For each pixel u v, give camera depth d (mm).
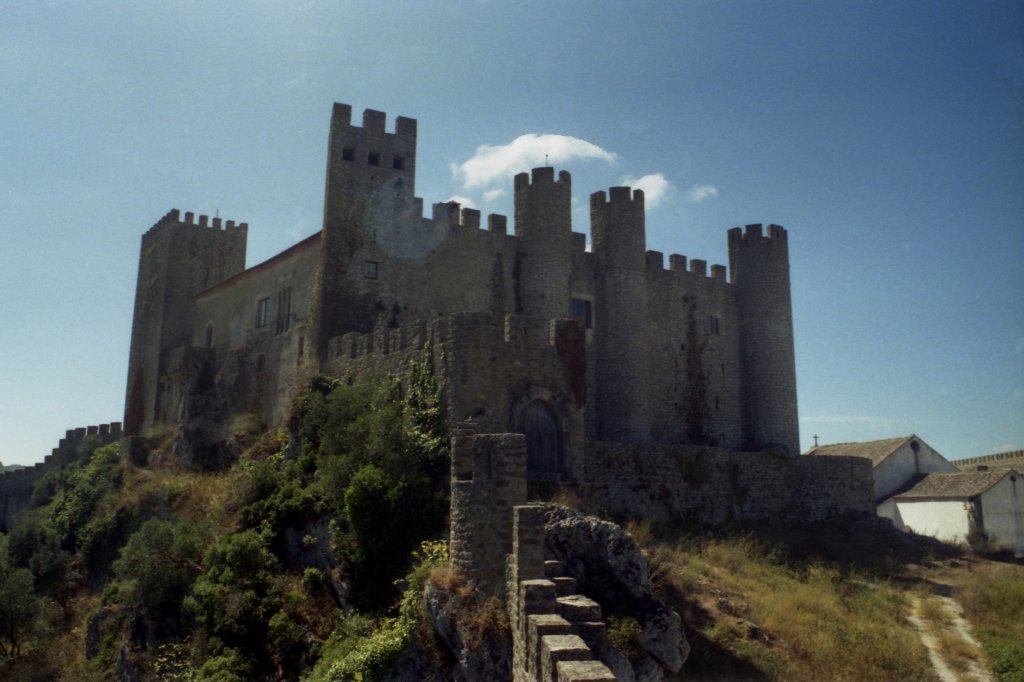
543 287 48875
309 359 43500
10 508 88812
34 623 45531
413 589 24703
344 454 33125
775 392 56344
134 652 33344
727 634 27203
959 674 28172
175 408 58312
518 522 20781
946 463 64812
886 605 34938
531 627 17938
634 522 38719
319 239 44688
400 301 45312
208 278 67438
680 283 56219
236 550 31609
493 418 31172
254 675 27859
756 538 42938
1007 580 38312
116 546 48219
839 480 50875
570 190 50719
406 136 47688
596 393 51000
